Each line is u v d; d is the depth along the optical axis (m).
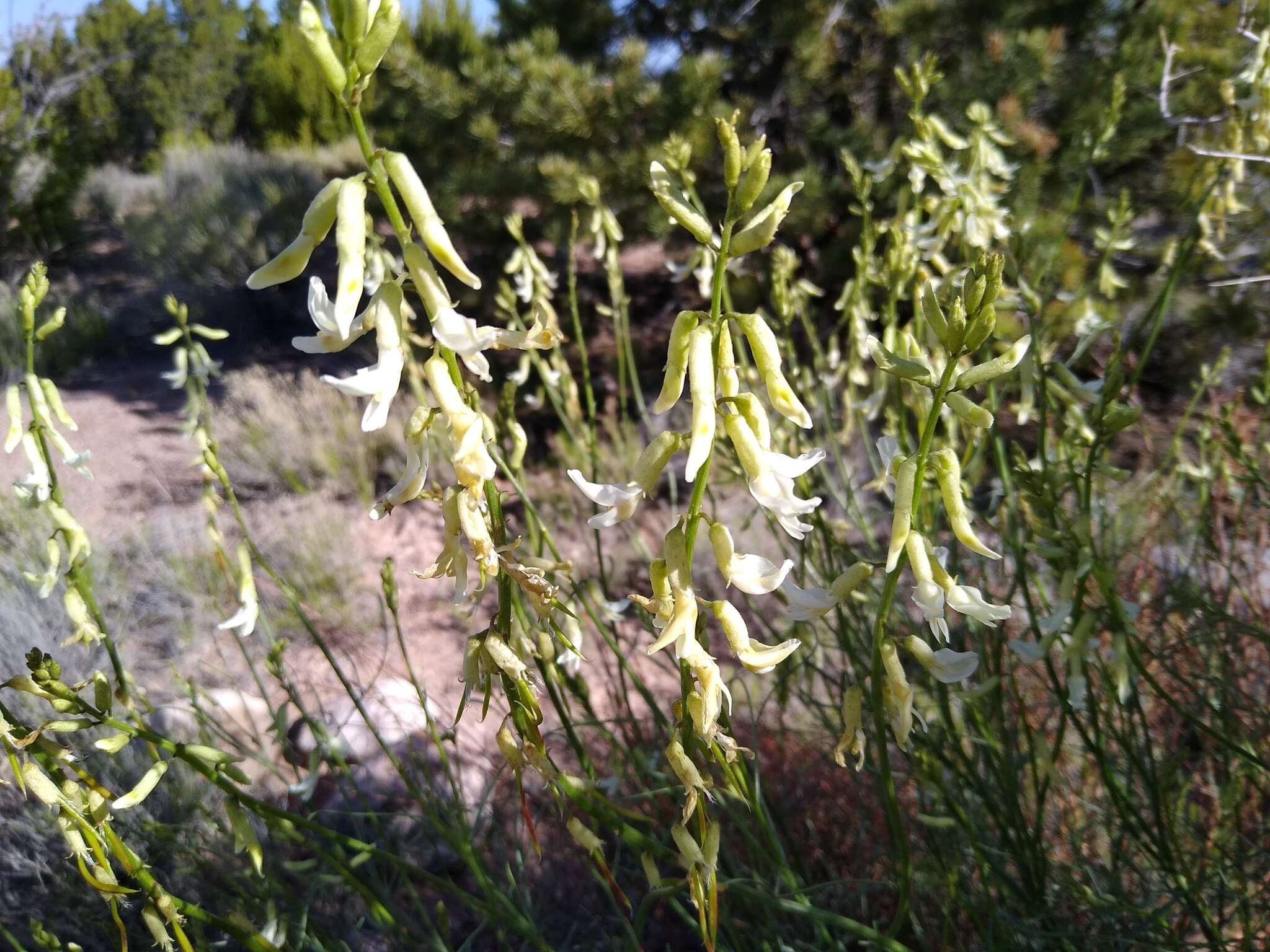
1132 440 4.84
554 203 7.41
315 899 2.65
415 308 5.88
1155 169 5.94
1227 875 2.30
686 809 1.38
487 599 4.99
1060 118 6.37
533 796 3.28
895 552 1.32
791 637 2.76
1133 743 2.30
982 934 2.03
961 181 2.50
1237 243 4.13
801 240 7.22
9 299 10.07
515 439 2.23
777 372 1.21
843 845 2.96
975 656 1.39
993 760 2.24
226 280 11.12
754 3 7.80
